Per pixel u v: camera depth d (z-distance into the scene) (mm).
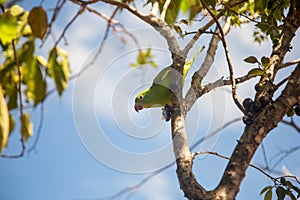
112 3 2396
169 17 2908
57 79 2027
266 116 2328
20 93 2059
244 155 2217
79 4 2221
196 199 2105
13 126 2381
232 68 2488
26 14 2090
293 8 2855
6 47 2244
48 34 1965
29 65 1963
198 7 2982
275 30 3160
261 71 2635
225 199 2086
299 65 2475
